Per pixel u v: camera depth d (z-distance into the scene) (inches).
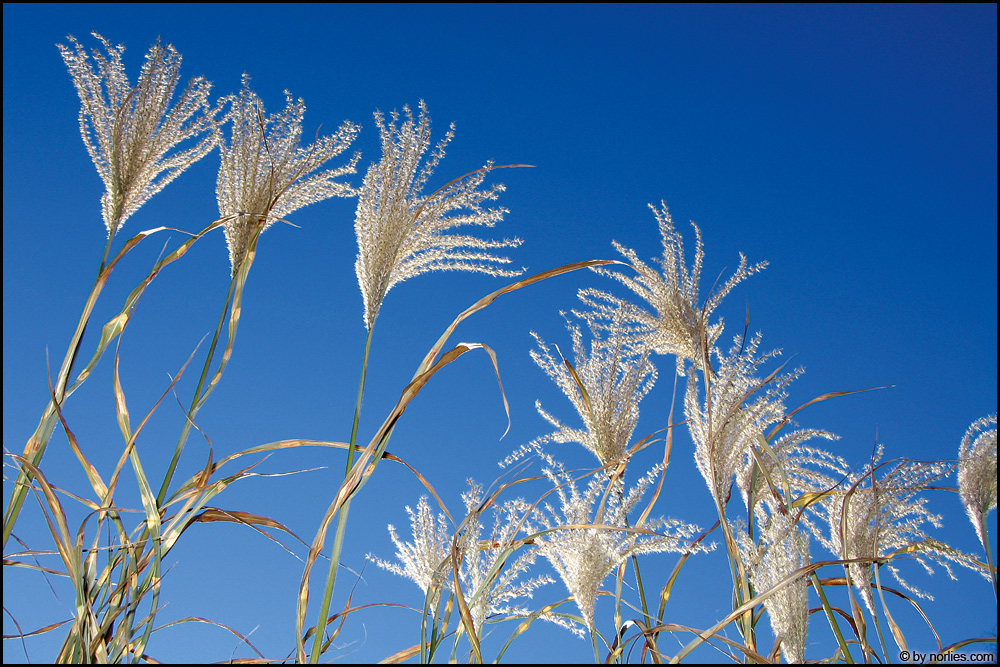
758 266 65.2
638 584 62.6
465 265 63.6
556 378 66.9
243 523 58.9
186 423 58.8
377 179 63.3
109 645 55.9
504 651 58.9
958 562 60.7
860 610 60.6
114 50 62.4
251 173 63.5
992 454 62.7
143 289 59.9
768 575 62.6
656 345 67.0
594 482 60.1
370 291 62.2
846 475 64.2
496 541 59.9
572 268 62.1
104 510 56.1
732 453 63.3
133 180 61.8
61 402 57.8
